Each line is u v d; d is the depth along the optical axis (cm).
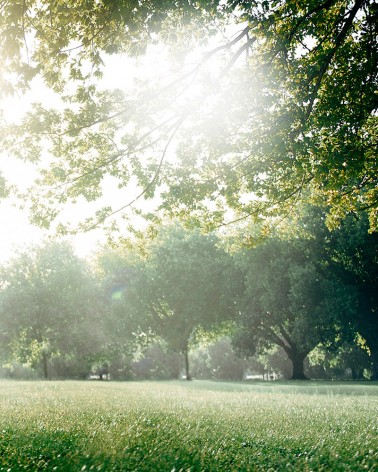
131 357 6819
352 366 6128
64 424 898
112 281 5647
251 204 1555
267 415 1115
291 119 1068
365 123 1323
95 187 1297
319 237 4056
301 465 543
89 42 970
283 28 1105
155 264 5422
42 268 6700
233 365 9162
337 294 3903
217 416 1076
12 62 880
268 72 1095
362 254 3962
